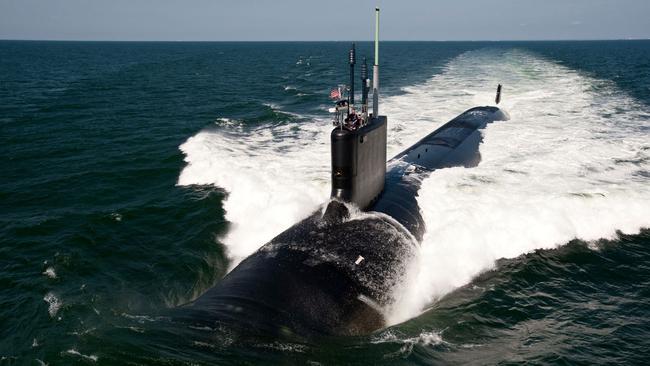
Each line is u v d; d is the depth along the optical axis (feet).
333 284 32.89
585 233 45.80
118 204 56.39
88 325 31.96
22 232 48.80
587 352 31.78
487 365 29.84
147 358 26.25
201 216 51.78
